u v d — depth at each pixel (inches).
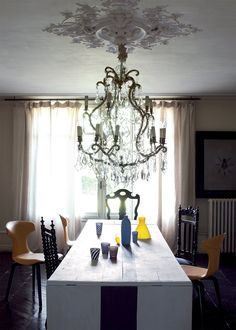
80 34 106.5
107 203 188.2
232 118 213.3
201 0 84.7
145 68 145.9
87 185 218.7
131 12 91.7
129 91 112.3
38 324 123.1
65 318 87.9
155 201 207.8
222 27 101.0
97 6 88.4
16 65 143.4
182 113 208.8
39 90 195.0
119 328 87.7
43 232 112.2
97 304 87.7
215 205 209.2
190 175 210.7
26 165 210.7
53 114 212.2
